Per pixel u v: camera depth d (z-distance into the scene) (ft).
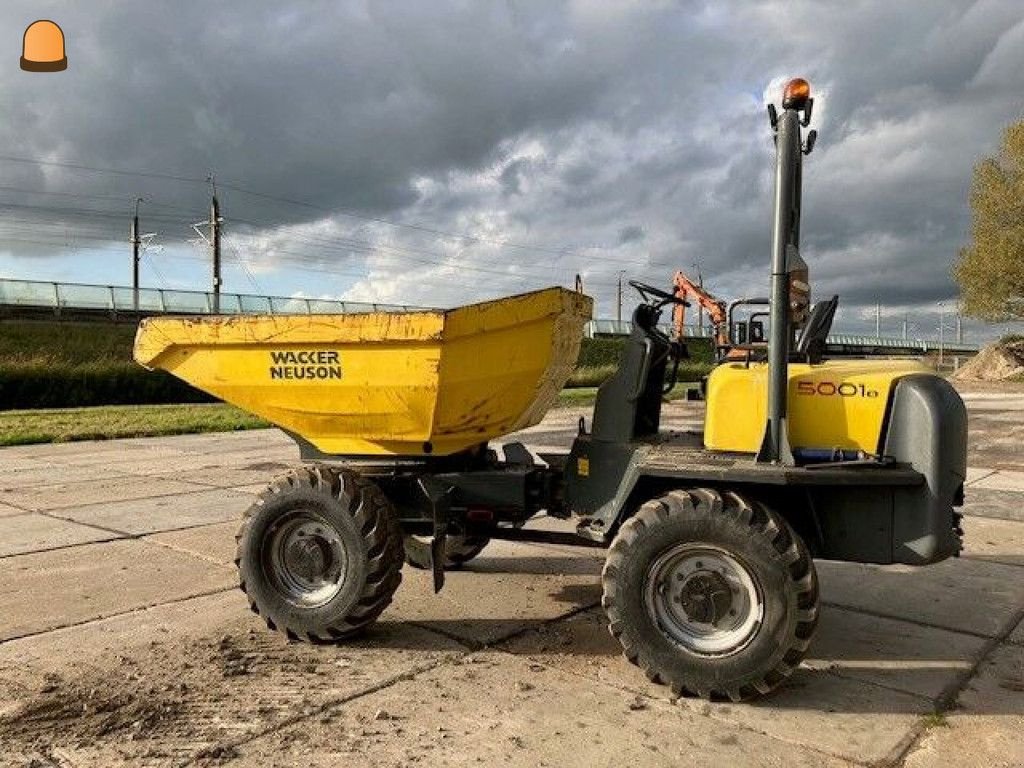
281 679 13.47
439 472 16.20
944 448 12.69
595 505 15.25
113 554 21.62
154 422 58.95
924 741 11.44
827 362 14.78
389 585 14.83
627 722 11.93
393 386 14.76
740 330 17.04
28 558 21.20
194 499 29.45
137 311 143.95
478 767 10.65
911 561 12.85
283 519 15.11
